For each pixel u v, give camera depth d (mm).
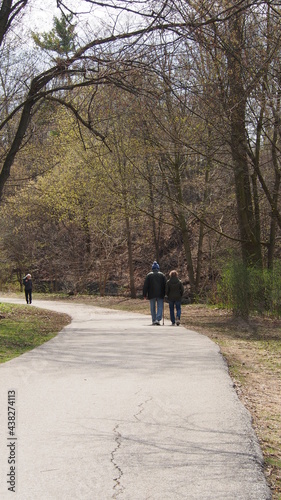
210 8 11586
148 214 35375
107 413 6875
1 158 26516
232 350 13789
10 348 13414
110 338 15406
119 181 35031
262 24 16641
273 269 23266
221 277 28391
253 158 22547
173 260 50625
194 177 34469
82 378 9172
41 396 7812
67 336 16094
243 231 25547
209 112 16719
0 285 61531
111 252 47125
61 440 5773
